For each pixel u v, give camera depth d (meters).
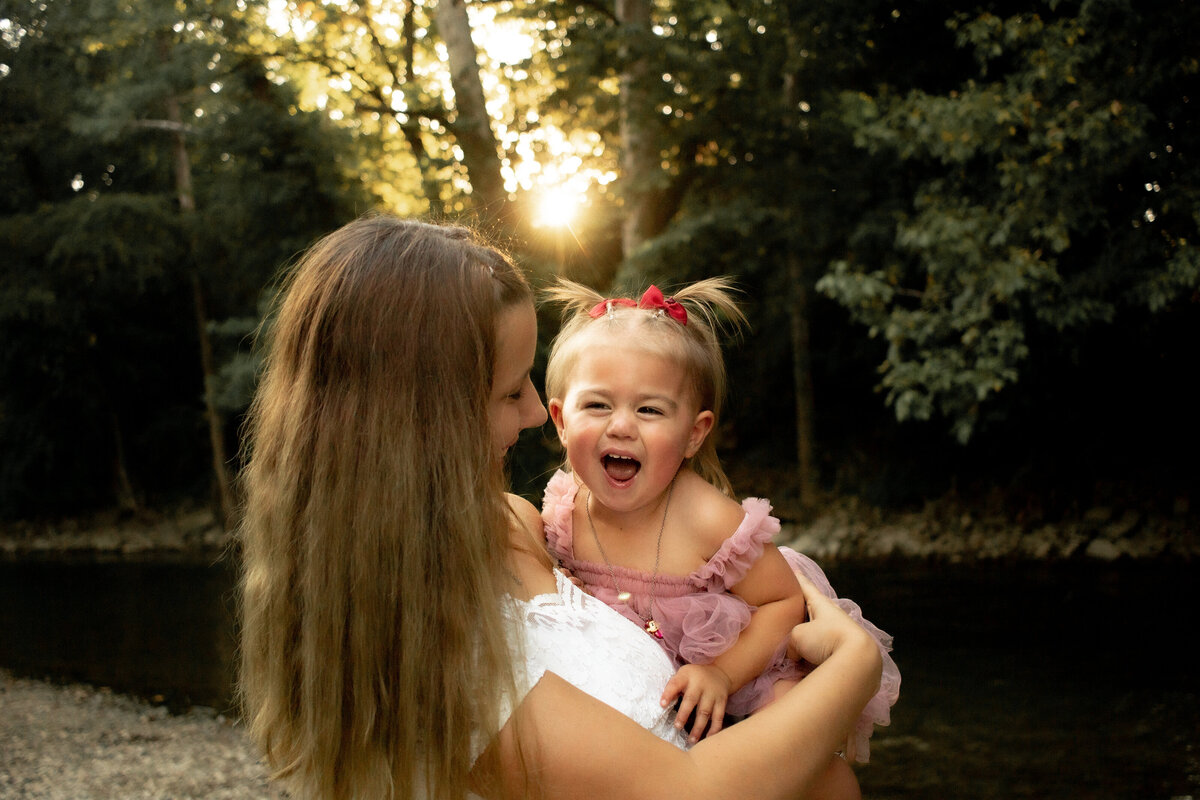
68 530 20.44
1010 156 9.27
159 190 19.88
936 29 11.55
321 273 1.20
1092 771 5.51
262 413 1.25
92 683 8.52
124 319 20.53
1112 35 8.61
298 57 15.33
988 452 15.20
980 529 14.06
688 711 1.32
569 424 1.68
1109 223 9.71
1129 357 13.41
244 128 15.67
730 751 1.11
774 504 16.09
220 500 18.94
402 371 1.15
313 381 1.18
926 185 10.87
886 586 11.47
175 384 21.73
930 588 11.26
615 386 1.64
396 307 1.16
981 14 9.64
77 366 20.22
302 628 1.17
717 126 13.52
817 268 14.54
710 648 1.49
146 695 8.09
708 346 1.77
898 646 8.59
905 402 10.45
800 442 15.52
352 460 1.13
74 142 18.33
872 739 6.23
